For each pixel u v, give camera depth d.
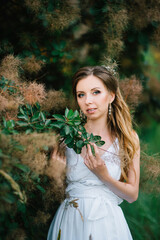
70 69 2.39
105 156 1.72
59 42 2.29
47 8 2.14
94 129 1.82
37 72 2.22
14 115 1.63
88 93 1.70
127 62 2.60
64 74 2.37
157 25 2.43
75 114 1.45
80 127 1.47
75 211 1.64
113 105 1.90
